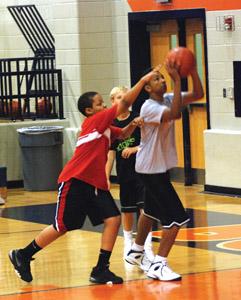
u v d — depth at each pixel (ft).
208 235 61.05
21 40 101.30
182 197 79.05
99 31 90.17
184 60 44.88
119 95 52.54
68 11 90.12
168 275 47.57
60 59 91.50
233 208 72.28
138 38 88.94
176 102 45.50
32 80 91.66
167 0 84.38
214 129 81.10
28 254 48.52
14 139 89.51
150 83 46.78
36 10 97.04
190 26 84.74
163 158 47.03
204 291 45.01
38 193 86.22
